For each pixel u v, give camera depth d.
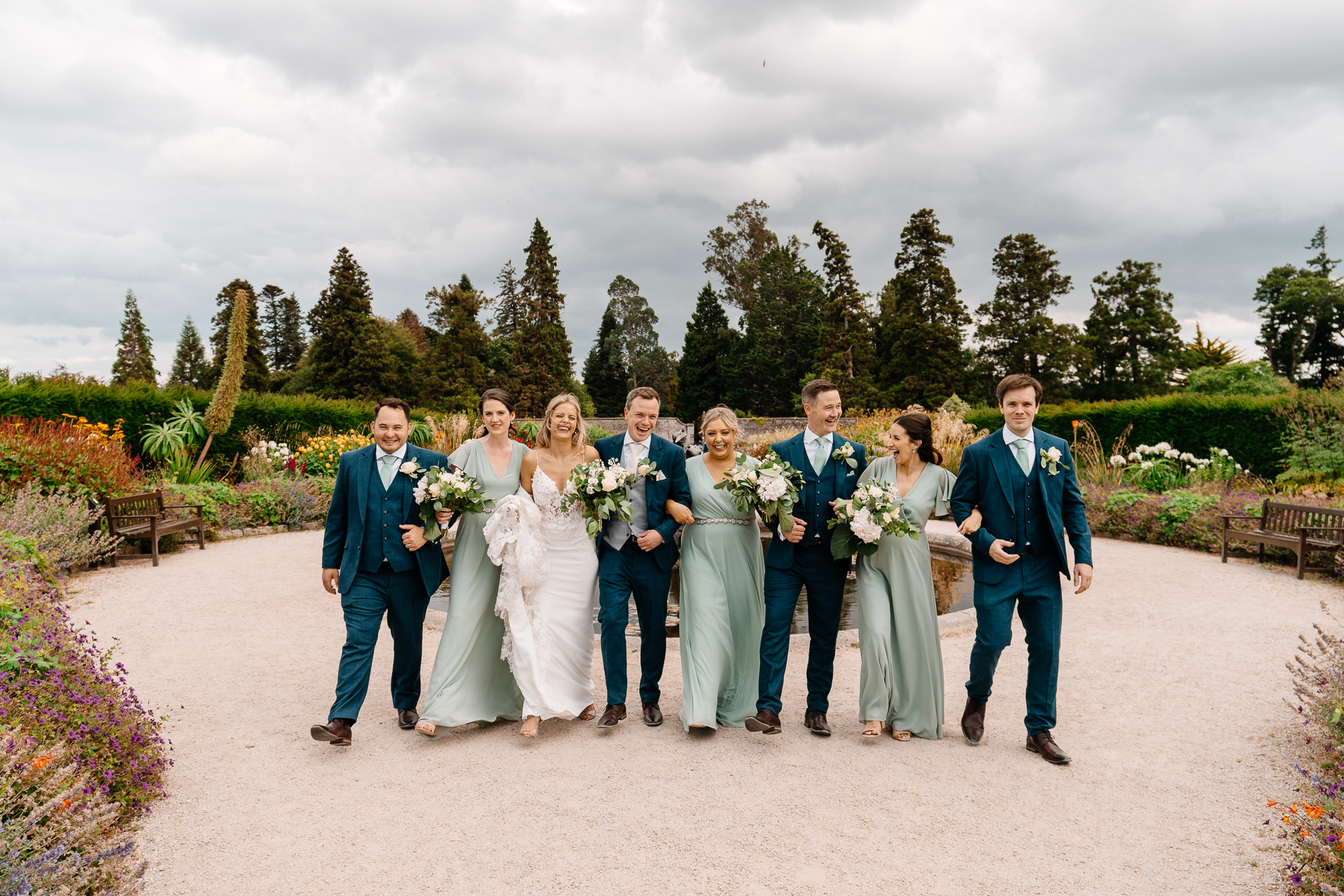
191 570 9.04
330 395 43.41
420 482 4.07
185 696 4.81
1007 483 3.89
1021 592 3.90
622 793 3.46
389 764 3.79
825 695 4.25
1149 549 10.42
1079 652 5.77
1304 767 3.70
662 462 4.36
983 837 3.08
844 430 21.98
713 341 57.25
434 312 66.38
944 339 40.97
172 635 6.27
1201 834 3.10
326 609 7.16
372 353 43.62
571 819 3.22
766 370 53.81
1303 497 11.00
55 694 3.46
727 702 4.37
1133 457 14.21
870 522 3.88
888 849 2.98
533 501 4.35
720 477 4.39
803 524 4.08
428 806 3.34
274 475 15.03
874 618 4.10
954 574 8.88
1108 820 3.23
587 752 3.94
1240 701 4.67
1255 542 8.96
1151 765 3.78
